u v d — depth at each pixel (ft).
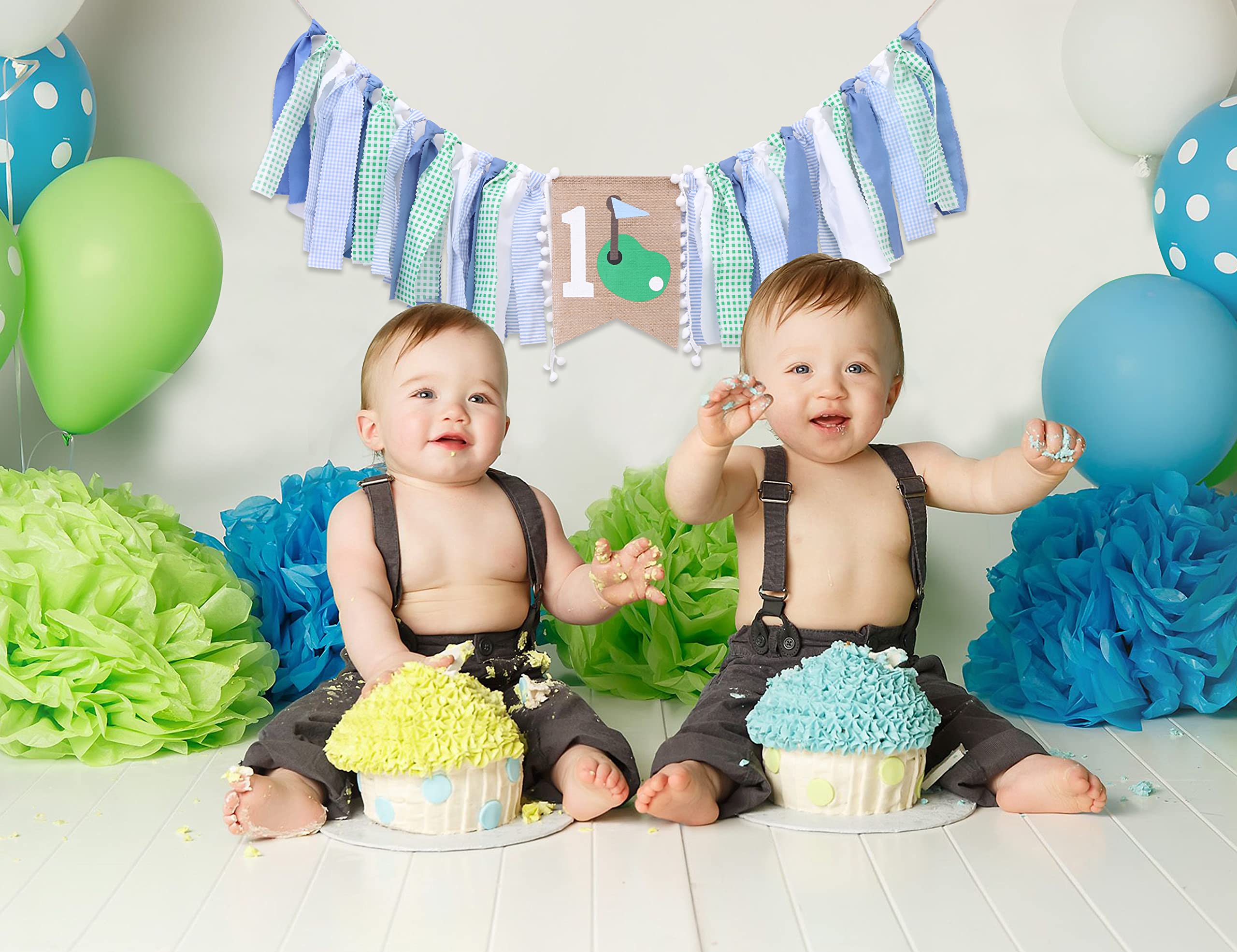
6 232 6.02
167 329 6.38
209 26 7.43
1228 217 6.47
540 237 7.45
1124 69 6.90
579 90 7.46
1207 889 4.07
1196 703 5.99
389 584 5.41
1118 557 6.16
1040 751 4.89
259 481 7.63
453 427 5.42
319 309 7.59
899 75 7.40
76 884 4.14
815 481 5.65
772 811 4.79
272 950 3.67
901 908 3.95
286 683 6.31
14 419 7.54
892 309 5.68
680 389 7.65
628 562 5.34
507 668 5.48
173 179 6.56
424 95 7.41
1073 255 7.72
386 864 4.32
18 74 6.48
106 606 5.62
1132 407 6.42
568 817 4.74
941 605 7.79
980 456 7.77
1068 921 3.85
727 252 7.44
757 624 5.47
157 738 5.49
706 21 7.45
